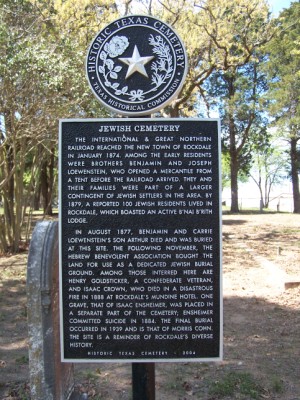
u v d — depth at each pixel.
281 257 6.45
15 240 7.44
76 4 7.12
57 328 1.98
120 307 1.83
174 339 1.83
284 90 15.11
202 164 1.85
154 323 1.83
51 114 5.89
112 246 1.84
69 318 1.83
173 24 8.04
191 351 1.83
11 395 2.39
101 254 1.84
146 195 1.85
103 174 1.86
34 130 5.96
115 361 1.83
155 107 1.87
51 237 1.93
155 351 1.83
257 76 17.39
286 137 16.75
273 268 5.43
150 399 1.89
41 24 6.63
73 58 5.79
